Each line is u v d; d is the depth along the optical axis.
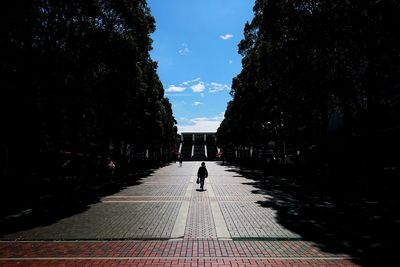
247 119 41.56
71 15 17.50
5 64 15.81
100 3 19.77
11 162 20.69
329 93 22.59
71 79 19.42
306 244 8.62
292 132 35.75
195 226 10.73
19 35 15.26
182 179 30.69
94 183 25.31
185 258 7.38
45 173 22.06
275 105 33.31
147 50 25.77
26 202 15.72
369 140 19.75
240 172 41.97
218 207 14.66
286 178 30.95
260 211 13.65
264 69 26.23
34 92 17.28
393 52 16.19
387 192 17.98
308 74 21.62
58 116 20.19
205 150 111.06
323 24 18.38
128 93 26.59
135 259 7.29
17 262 7.10
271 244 8.62
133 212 13.38
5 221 11.62
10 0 14.07
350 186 20.64
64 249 8.12
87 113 24.83
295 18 20.16
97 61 20.36
